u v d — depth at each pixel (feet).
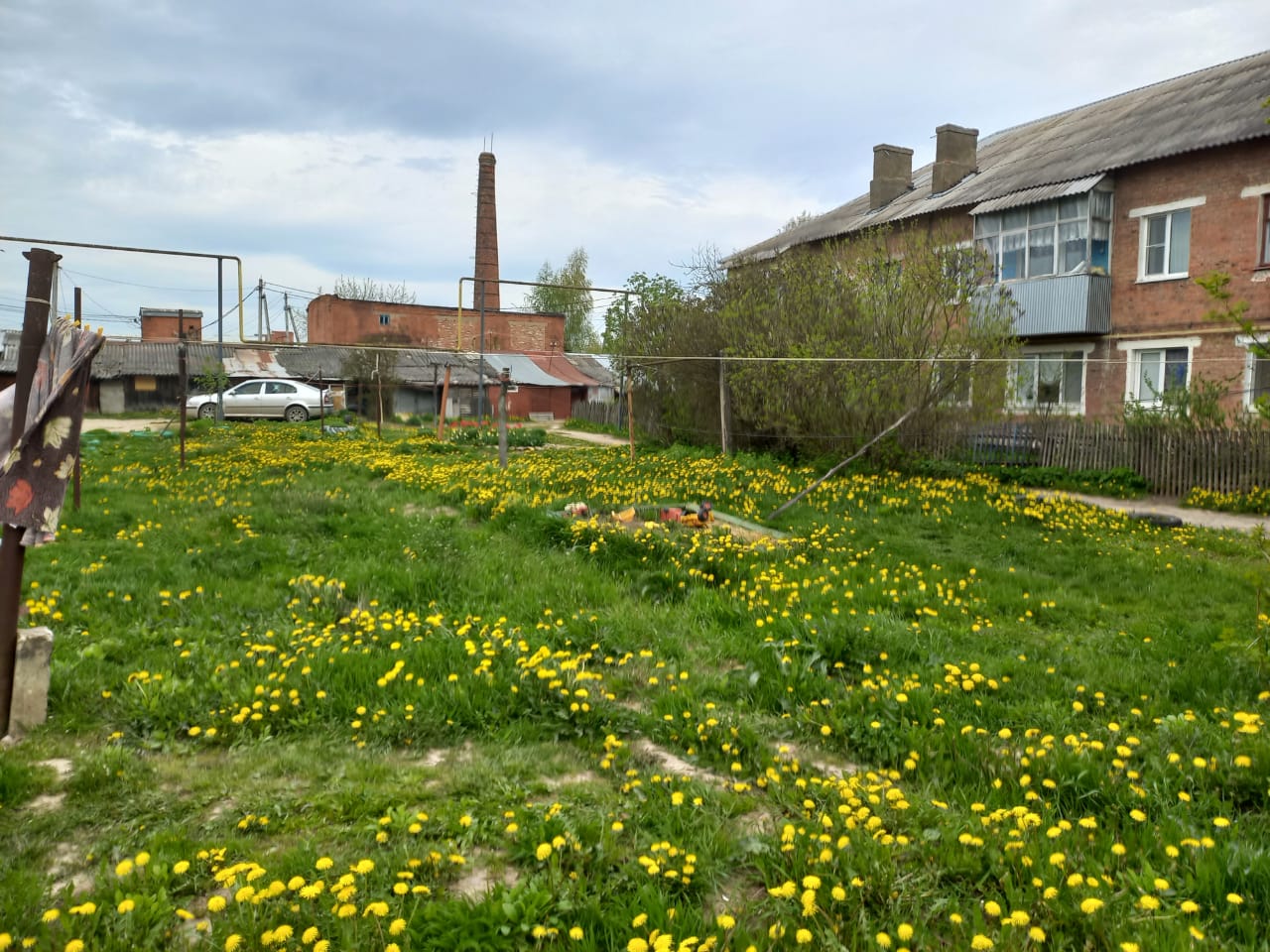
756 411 59.36
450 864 10.30
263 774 13.14
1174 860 9.98
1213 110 61.16
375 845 10.93
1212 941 8.39
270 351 139.03
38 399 13.94
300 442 70.90
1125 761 13.20
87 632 19.52
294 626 20.57
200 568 25.91
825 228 93.50
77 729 14.58
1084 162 66.03
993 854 10.16
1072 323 63.93
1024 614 24.34
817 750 14.60
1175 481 51.60
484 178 169.78
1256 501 46.37
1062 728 15.10
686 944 8.23
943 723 14.92
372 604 22.30
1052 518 40.42
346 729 15.07
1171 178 59.77
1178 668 18.69
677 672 17.94
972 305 52.54
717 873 10.24
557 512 35.65
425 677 17.04
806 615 21.74
